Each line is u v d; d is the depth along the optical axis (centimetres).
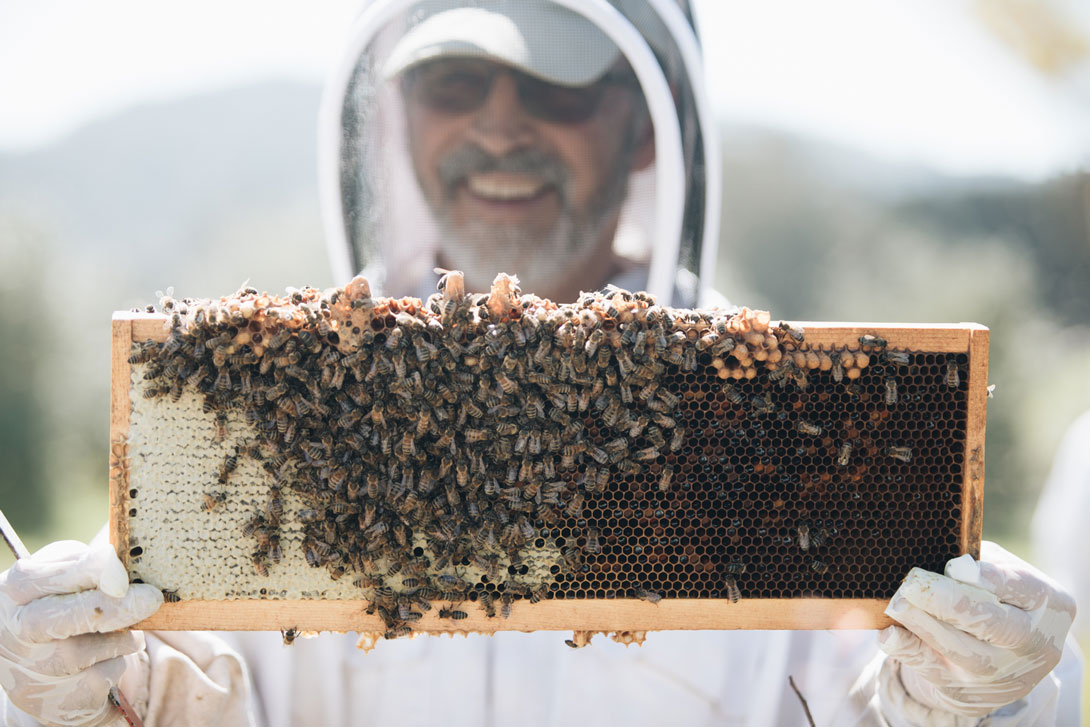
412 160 370
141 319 246
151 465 250
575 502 255
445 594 258
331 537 251
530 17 348
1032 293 1977
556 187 362
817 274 2248
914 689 297
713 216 385
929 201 2289
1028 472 1559
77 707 262
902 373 258
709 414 260
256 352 244
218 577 254
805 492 263
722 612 264
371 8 362
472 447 253
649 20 360
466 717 338
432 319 248
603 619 262
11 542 264
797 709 344
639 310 254
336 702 340
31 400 1562
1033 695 305
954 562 259
